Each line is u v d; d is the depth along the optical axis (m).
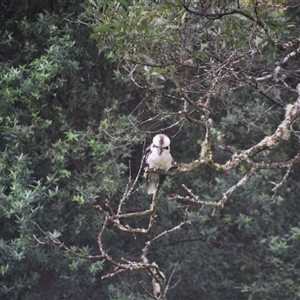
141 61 8.56
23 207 13.73
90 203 14.73
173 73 8.28
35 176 15.03
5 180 14.31
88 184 14.62
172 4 8.30
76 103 15.33
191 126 16.03
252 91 15.59
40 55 15.63
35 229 14.44
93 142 14.32
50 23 15.05
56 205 14.61
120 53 8.80
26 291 15.70
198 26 8.59
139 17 8.30
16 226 15.02
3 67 15.09
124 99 15.68
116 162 14.83
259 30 8.71
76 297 15.84
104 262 15.87
